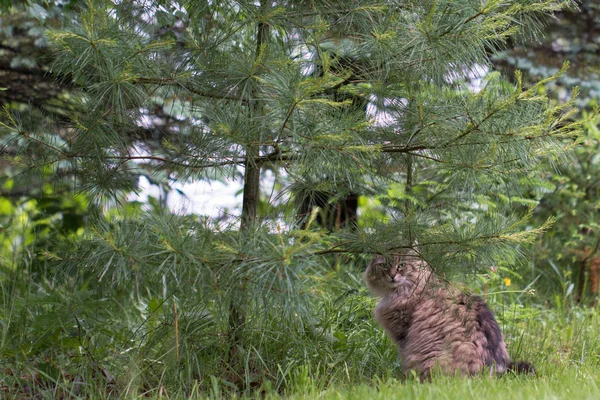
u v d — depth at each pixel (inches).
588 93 310.8
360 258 232.7
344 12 164.6
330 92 168.1
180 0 170.4
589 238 293.3
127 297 229.6
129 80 149.6
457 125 155.3
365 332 210.5
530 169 162.6
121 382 170.4
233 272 150.9
